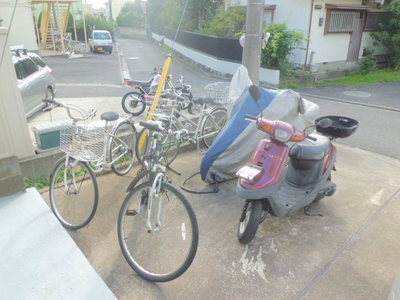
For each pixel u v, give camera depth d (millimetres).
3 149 4000
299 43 11180
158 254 2688
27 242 2607
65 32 23109
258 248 2854
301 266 2648
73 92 9891
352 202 3615
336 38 12711
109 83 11750
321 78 11914
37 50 15430
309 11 11539
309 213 3383
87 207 3373
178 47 21406
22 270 2342
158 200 2529
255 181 2670
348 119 3332
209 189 3867
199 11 20812
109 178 4047
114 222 3146
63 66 15516
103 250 2773
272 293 2377
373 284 2465
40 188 3807
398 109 7914
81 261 2453
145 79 12789
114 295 2193
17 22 14523
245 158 3793
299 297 2344
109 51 21250
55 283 2250
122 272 2539
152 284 2430
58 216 3107
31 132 5664
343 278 2521
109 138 3551
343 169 4484
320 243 2932
